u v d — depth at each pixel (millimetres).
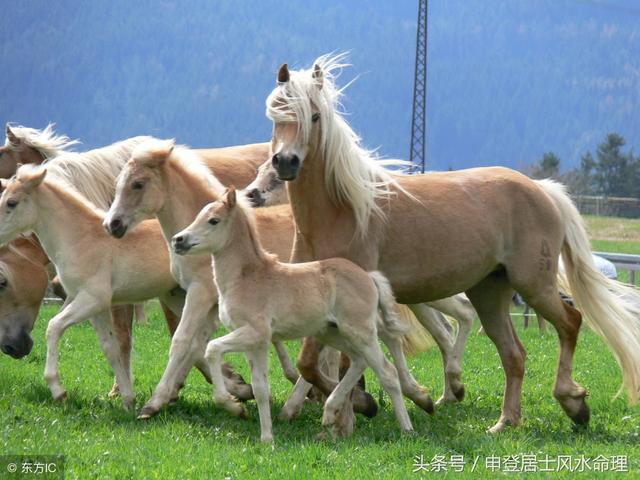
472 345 20891
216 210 10742
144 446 10344
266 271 10883
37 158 15586
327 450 10344
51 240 12656
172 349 12102
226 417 12375
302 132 11180
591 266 13164
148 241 13008
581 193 101312
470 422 12922
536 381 16609
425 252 11906
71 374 15703
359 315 11047
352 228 11570
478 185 12555
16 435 10594
